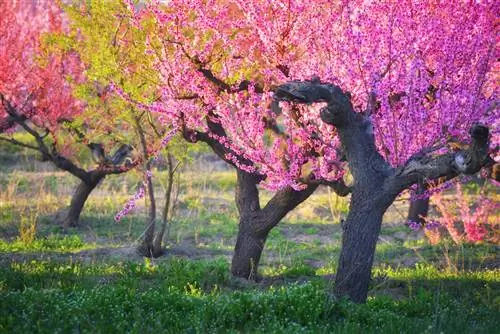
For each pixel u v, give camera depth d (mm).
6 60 21391
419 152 11789
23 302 10305
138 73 15609
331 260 19109
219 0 14219
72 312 9992
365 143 12133
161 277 14969
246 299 10938
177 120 14086
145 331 9438
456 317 11375
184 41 13500
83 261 17266
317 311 10797
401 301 12984
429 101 13125
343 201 28578
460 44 12016
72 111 22406
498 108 12367
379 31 12203
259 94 14047
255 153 13336
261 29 13000
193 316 10391
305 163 14117
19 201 27188
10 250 18875
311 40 13031
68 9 17438
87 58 17656
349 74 12406
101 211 26953
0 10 21625
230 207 28609
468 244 20750
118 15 16516
